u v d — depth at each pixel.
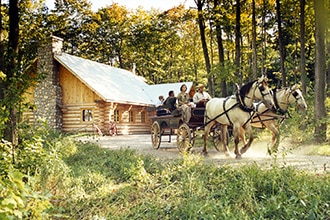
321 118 13.82
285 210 4.60
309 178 6.04
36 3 25.66
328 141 13.83
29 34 17.55
